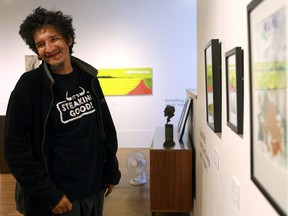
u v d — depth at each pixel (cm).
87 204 163
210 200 184
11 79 611
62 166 152
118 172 188
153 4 577
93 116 165
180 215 315
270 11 74
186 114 322
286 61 66
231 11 124
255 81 88
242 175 109
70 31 157
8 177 444
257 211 92
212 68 148
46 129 148
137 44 589
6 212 330
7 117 140
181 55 587
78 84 162
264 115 81
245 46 104
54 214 153
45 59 149
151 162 287
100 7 581
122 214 320
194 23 577
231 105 121
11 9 590
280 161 71
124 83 599
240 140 111
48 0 583
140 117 608
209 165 187
